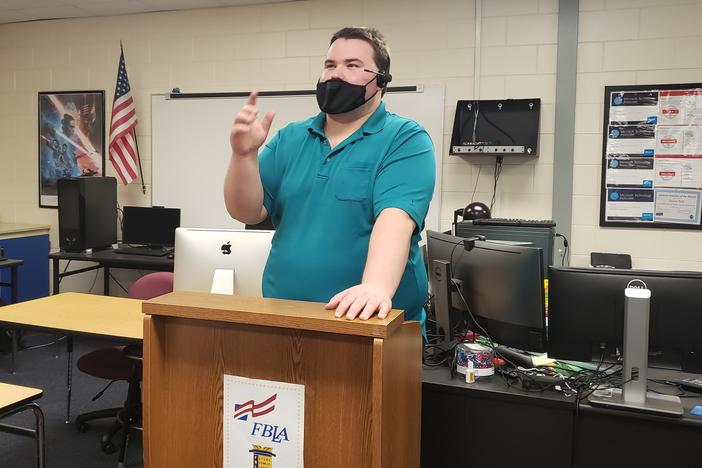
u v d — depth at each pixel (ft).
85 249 15.20
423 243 14.47
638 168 13.03
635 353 5.78
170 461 3.54
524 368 6.79
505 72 13.74
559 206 13.51
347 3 14.79
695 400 6.15
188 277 7.05
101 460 9.32
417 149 4.21
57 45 17.40
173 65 16.38
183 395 3.49
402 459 3.45
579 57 13.26
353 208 4.19
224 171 16.06
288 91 15.35
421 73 14.30
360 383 3.11
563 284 6.24
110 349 10.12
